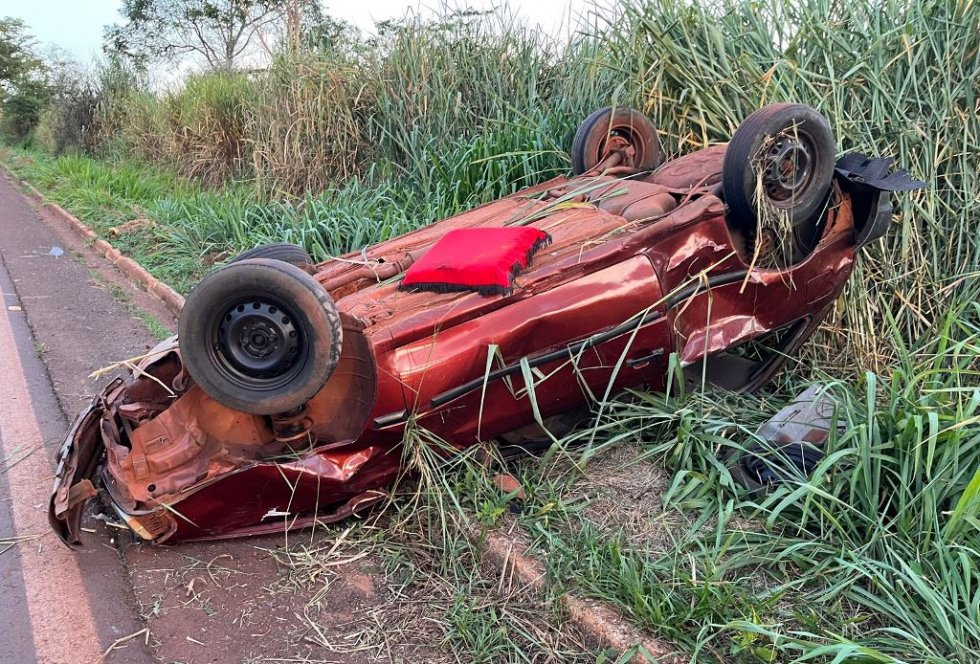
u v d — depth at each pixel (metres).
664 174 4.71
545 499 3.43
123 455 3.39
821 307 4.39
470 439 3.53
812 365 4.71
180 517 3.23
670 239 3.74
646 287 3.63
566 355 3.52
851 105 5.09
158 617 2.99
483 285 3.38
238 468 3.21
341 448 3.29
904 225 4.69
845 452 3.02
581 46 7.19
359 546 3.40
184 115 13.39
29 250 9.42
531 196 4.79
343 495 3.41
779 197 3.91
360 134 8.97
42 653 2.78
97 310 6.88
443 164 7.50
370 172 8.38
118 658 2.77
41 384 5.08
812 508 3.19
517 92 7.69
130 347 5.89
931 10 5.01
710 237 3.83
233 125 12.05
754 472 3.46
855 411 3.43
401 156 8.48
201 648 2.83
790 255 4.16
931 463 3.00
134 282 8.02
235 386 3.15
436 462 3.46
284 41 9.84
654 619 2.68
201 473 3.29
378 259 4.14
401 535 3.41
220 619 2.98
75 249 9.61
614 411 3.92
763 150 3.75
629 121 5.21
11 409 4.68
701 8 5.46
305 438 3.37
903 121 4.89
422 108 8.12
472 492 3.45
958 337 4.53
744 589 2.86
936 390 3.21
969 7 4.80
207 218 9.04
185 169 13.59
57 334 6.12
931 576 2.78
